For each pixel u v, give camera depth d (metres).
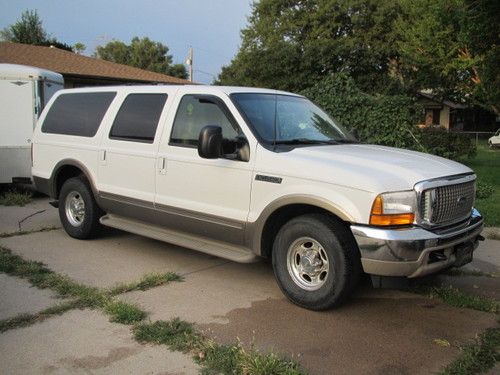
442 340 4.16
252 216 4.96
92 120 6.79
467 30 12.37
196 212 5.41
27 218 8.41
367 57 32.56
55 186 7.30
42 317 4.52
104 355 3.88
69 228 7.12
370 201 4.25
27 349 3.96
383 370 3.70
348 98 13.51
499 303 4.94
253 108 5.36
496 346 4.05
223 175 5.17
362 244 4.28
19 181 10.38
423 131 18.16
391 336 4.24
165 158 5.71
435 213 4.46
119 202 6.30
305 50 29.33
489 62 12.39
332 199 4.43
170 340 4.09
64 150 7.04
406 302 4.98
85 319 4.50
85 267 5.91
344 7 36.09
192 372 3.65
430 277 5.20
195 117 5.58
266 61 28.84
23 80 10.27
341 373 3.65
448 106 45.25
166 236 5.88
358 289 5.29
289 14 38.28
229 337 4.18
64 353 3.91
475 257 6.54
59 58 23.53
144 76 24.66
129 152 6.12
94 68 23.55
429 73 28.77
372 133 13.31
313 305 4.64
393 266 4.24
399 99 13.52
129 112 6.34
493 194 11.36
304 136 5.39
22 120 10.33
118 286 5.23
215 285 5.38
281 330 4.32
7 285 5.30
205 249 5.40
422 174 4.46
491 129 48.50
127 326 4.36
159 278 5.46
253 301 4.95
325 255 4.56
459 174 4.77
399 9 34.62
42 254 6.40
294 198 4.63
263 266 6.04
